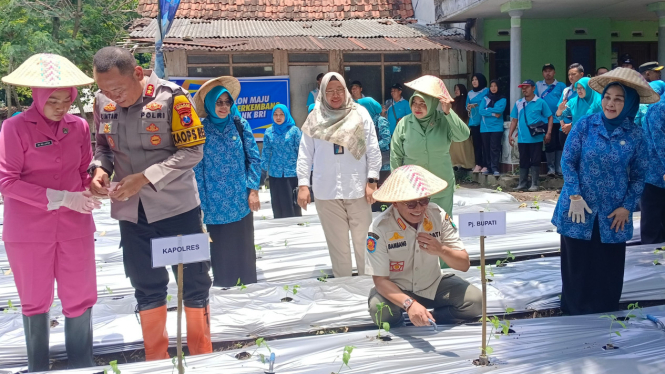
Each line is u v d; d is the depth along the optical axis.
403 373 3.44
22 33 17.89
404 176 3.86
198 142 3.64
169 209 3.76
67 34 18.39
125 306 5.02
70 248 3.78
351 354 3.75
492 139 12.22
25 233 3.66
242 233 5.62
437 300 4.32
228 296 5.18
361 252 5.62
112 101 3.67
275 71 13.40
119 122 3.62
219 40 12.66
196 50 12.75
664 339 3.88
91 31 19.36
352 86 11.78
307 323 4.64
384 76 13.91
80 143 3.77
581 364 3.48
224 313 4.78
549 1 12.05
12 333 4.46
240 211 5.55
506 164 12.34
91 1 19.03
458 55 14.09
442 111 5.71
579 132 4.43
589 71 14.64
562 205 4.59
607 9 13.09
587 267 4.56
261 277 5.90
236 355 3.80
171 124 3.63
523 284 5.21
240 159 5.53
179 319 3.24
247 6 15.01
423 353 3.74
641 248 6.25
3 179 3.51
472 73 14.20
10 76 3.45
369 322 4.66
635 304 4.59
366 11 15.51
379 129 8.92
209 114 5.37
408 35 13.74
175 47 11.84
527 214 8.33
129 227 3.80
